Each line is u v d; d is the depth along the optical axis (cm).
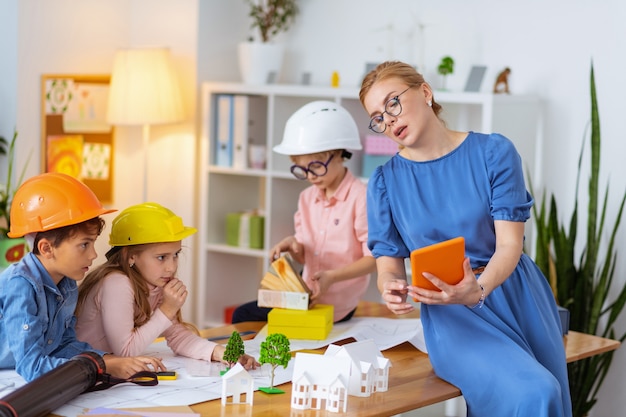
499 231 245
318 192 331
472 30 443
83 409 203
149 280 258
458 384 236
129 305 252
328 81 487
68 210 229
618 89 405
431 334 247
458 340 240
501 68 437
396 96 244
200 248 486
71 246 228
